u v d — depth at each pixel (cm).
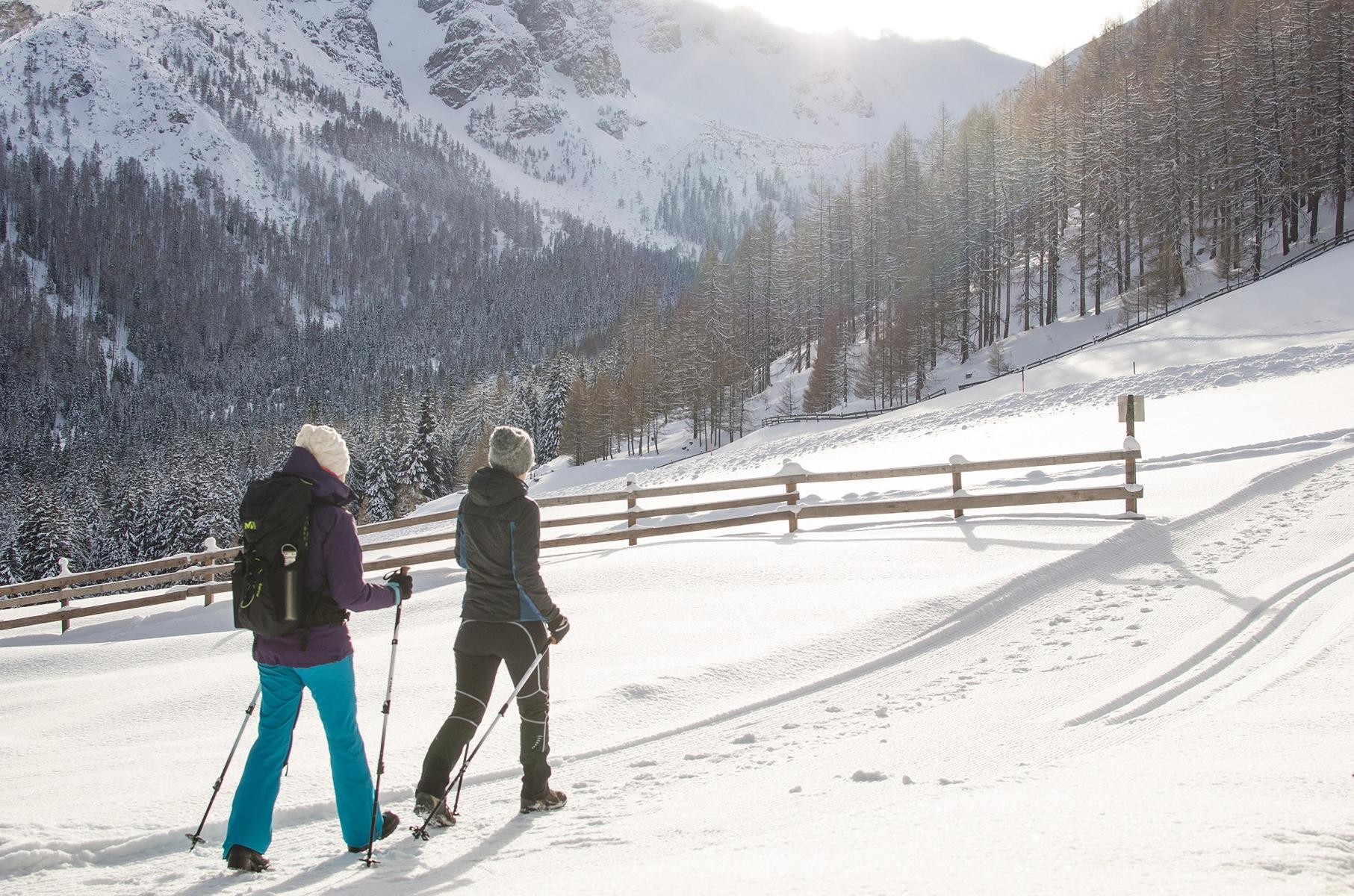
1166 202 5525
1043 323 6316
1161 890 272
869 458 2705
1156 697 591
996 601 848
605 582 1127
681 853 386
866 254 7769
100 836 480
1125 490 1108
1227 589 811
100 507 8400
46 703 938
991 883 293
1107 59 8444
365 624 1143
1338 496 1109
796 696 680
